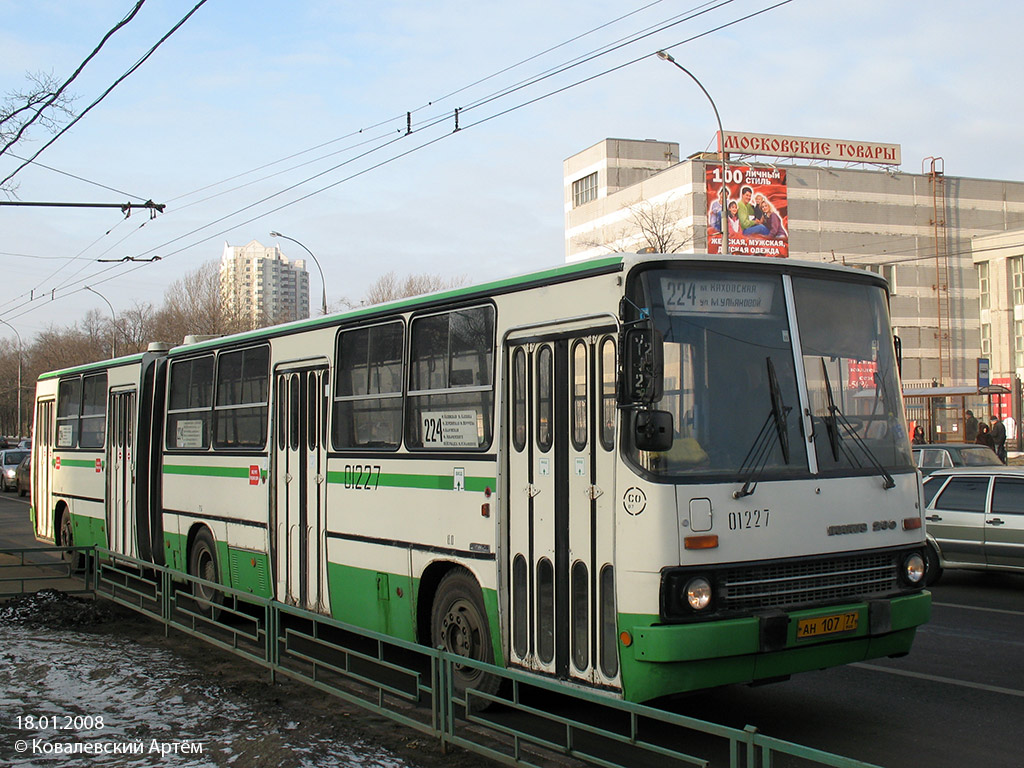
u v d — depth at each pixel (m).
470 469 7.34
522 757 6.14
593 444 6.32
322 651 9.94
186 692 7.60
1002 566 12.62
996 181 59.31
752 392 6.31
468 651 7.35
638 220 52.78
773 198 47.78
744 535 6.03
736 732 4.34
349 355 9.02
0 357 101.38
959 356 57.94
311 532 9.41
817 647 6.16
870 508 6.57
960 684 8.00
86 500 15.11
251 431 10.57
